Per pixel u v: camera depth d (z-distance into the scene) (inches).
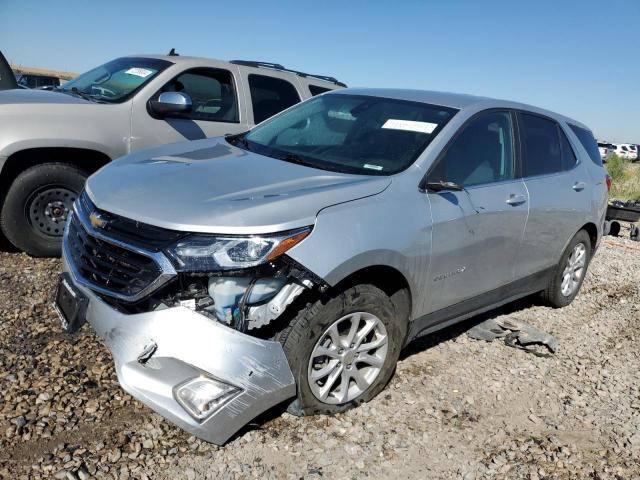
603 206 229.0
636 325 224.8
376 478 118.0
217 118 251.4
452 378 161.0
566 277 222.1
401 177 140.9
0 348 145.2
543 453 133.4
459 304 162.4
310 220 118.8
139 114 226.8
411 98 174.2
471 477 122.5
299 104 195.3
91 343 152.6
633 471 131.3
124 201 123.6
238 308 113.0
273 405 120.0
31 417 120.7
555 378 170.9
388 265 131.2
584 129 233.6
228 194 123.6
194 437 121.9
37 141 201.6
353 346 132.5
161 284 111.6
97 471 108.7
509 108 183.3
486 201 158.9
